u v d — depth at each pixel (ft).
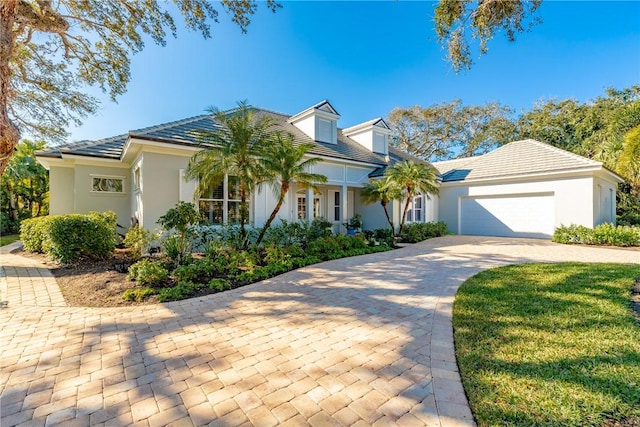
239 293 19.76
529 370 9.86
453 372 10.09
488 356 10.88
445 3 25.55
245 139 27.63
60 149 42.93
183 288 19.66
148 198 32.73
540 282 20.80
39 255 33.73
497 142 99.71
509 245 42.19
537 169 48.26
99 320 15.03
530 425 7.43
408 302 17.72
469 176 57.11
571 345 11.48
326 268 27.58
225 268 24.56
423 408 8.25
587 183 43.88
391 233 46.37
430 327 14.03
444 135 104.12
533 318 14.28
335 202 59.88
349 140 66.18
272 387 9.31
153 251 31.12
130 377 9.88
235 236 31.71
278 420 7.80
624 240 39.14
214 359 11.09
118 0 28.89
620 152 56.54
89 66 34.50
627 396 8.36
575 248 38.83
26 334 13.33
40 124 39.40
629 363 10.05
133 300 18.04
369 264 29.45
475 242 45.88
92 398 8.77
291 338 12.94
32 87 36.14
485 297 17.79
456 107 100.99
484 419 7.69
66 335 13.23
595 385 8.90
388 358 11.13
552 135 90.27
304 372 10.18
